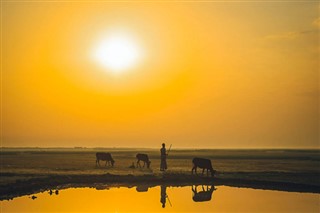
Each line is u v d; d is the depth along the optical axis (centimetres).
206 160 4288
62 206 2703
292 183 3662
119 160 8231
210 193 3281
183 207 2678
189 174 4400
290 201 2873
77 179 3959
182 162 7481
